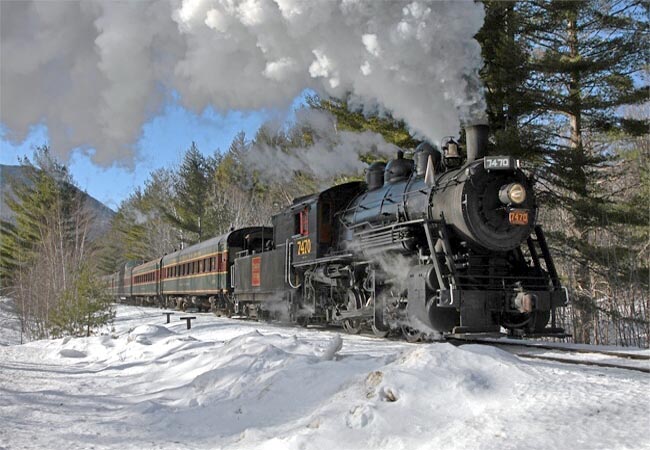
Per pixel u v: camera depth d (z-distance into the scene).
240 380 6.96
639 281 15.59
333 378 6.04
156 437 5.54
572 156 15.45
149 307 36.97
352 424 4.44
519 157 15.18
